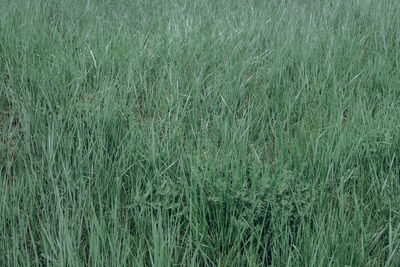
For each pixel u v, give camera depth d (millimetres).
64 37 4738
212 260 2537
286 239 2410
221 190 2645
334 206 2727
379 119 3424
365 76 4148
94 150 3010
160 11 5566
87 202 2756
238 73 4203
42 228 2461
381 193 2812
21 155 3070
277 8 5898
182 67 4242
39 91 3777
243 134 3150
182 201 2758
